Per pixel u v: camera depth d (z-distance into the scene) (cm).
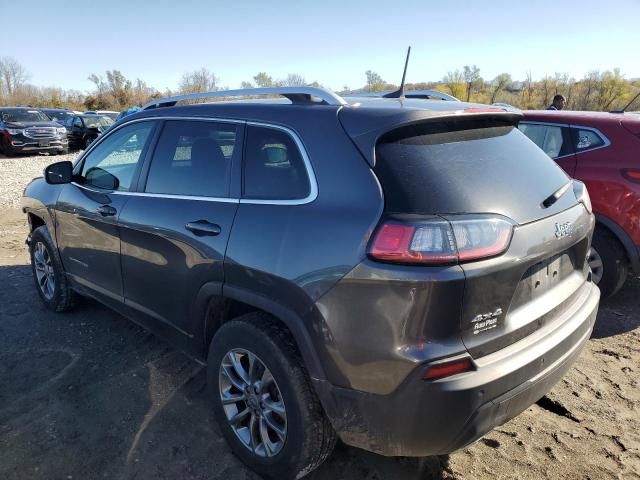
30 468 270
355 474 268
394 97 299
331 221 221
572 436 299
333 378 221
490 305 210
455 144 238
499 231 209
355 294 209
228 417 275
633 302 488
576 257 273
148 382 350
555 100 1052
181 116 316
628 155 450
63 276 433
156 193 317
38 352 389
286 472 249
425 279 196
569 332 246
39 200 440
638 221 441
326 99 253
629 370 371
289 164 248
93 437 294
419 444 211
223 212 269
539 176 255
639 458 281
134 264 333
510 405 216
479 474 269
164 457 279
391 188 211
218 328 297
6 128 1989
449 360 201
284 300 234
